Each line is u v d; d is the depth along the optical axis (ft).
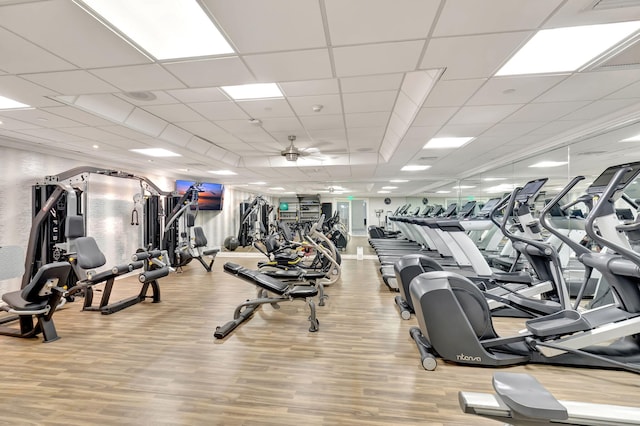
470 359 7.59
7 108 10.30
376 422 5.74
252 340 9.60
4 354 8.66
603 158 12.59
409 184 33.71
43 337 9.61
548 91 9.06
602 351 7.79
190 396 6.57
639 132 10.97
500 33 6.16
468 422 5.73
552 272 10.90
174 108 11.70
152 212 21.44
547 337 7.75
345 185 35.32
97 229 19.07
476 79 8.28
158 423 5.74
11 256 8.50
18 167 14.73
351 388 6.85
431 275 7.95
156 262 14.43
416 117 11.34
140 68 7.65
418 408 6.14
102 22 5.83
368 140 16.76
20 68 7.59
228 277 19.99
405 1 5.23
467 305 7.82
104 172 16.70
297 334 10.09
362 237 48.26
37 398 6.53
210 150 18.29
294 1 5.23
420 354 8.38
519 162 18.43
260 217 33.37
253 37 6.31
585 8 5.39
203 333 10.23
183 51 6.89
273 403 6.32
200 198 28.48
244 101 10.96
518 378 3.38
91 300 13.14
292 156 17.17
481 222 16.56
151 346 9.16
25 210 14.94
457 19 5.72
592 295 13.44
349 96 10.53
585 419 3.04
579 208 13.73
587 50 6.91
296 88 9.90
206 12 5.51
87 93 9.10
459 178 28.48
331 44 6.58
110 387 6.93
